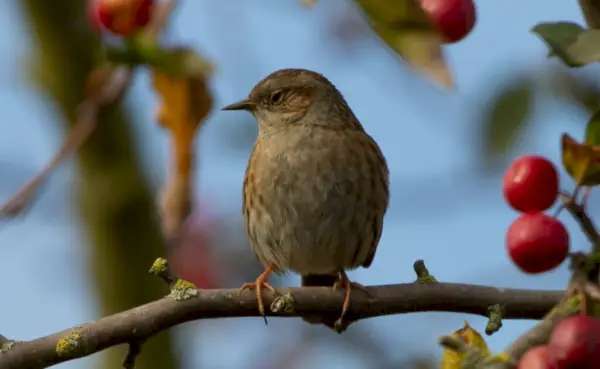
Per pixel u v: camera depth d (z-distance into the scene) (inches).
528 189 281.7
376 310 349.1
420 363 478.3
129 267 589.0
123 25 341.1
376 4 243.9
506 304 337.7
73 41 571.2
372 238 454.0
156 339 582.6
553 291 338.0
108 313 587.8
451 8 262.4
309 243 446.0
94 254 589.6
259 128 466.6
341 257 451.2
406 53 246.7
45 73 571.5
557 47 248.1
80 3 578.9
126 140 595.2
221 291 338.3
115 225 586.6
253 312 344.2
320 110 455.8
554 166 285.0
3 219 332.2
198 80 349.1
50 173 340.2
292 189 443.8
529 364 245.1
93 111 348.2
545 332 259.1
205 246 523.8
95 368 589.9
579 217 283.1
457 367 277.1
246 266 524.1
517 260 277.3
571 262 271.3
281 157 446.0
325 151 444.8
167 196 363.9
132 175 592.4
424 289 345.4
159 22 343.0
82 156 588.1
